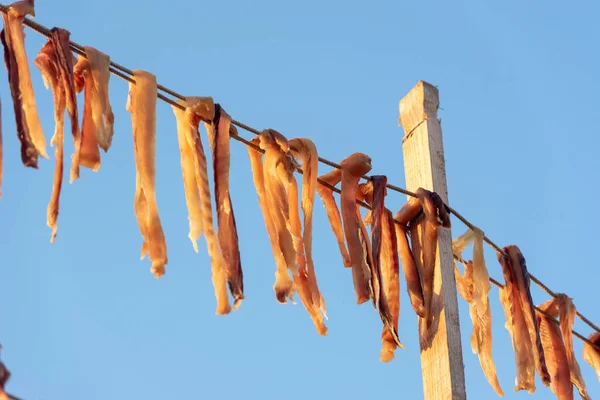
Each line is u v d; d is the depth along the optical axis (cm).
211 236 1012
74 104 959
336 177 1173
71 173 946
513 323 1278
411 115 1313
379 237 1158
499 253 1303
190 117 1048
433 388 1162
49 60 973
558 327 1359
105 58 1003
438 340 1176
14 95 937
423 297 1199
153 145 1004
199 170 1030
